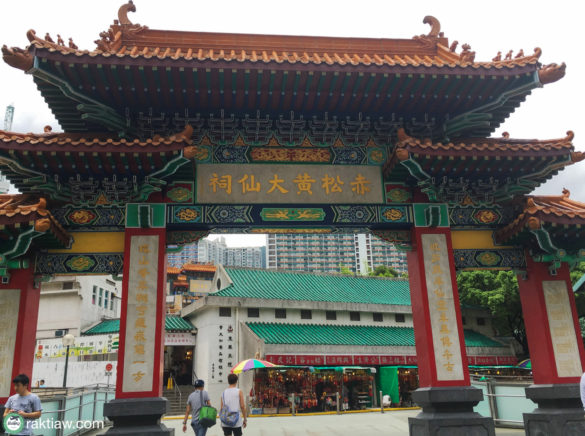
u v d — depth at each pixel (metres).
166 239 13.02
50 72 11.46
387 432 18.52
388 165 13.32
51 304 40.97
